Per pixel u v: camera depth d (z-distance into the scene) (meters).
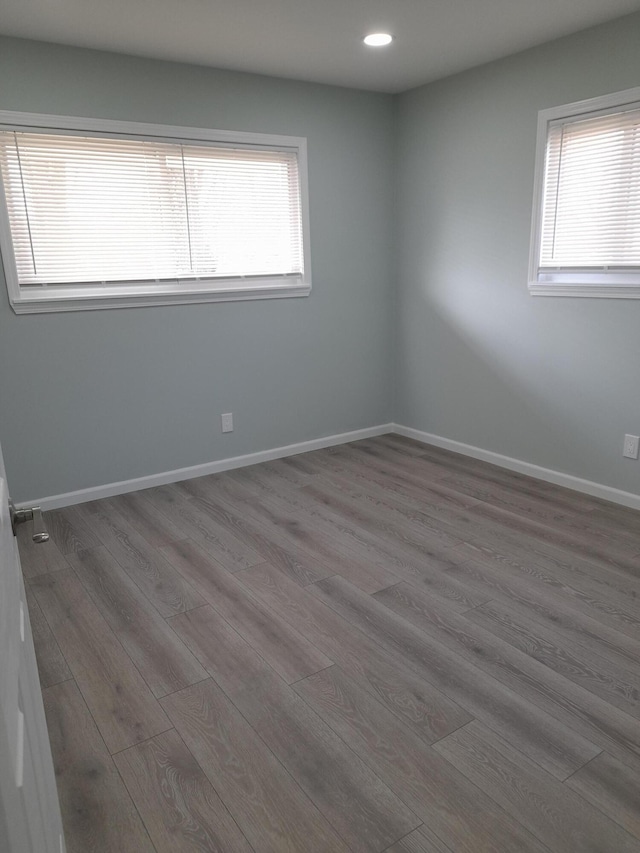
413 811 1.56
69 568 2.82
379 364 4.76
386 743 1.77
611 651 2.16
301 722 1.86
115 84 3.31
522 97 3.53
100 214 3.43
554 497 3.54
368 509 3.43
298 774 1.67
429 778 1.65
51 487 3.52
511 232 3.75
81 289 3.46
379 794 1.61
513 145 3.64
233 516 3.37
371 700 1.95
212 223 3.80
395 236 4.59
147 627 2.35
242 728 1.84
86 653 2.21
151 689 2.02
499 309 3.92
